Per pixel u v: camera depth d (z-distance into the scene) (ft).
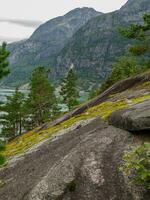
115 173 46.42
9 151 84.89
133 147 50.49
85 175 47.62
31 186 50.26
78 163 49.85
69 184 47.16
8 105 247.29
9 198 51.08
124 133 54.60
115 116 60.29
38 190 47.83
